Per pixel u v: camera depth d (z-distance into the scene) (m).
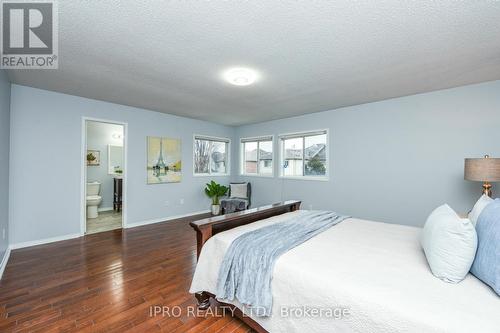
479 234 1.16
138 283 2.15
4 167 2.62
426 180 3.25
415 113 3.32
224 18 1.62
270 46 1.99
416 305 0.94
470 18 1.59
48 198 3.27
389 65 2.35
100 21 1.66
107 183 5.66
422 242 1.49
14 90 2.97
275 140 5.21
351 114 3.98
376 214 3.71
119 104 3.97
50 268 2.45
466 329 0.81
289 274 1.29
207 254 1.73
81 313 1.70
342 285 1.11
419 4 1.47
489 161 2.24
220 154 5.95
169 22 1.67
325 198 4.34
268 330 1.35
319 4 1.47
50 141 3.28
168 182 4.74
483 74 2.58
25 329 1.53
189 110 4.37
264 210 2.39
